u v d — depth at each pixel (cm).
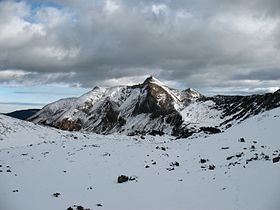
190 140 5059
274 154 3172
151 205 2439
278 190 2244
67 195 2867
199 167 3328
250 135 4466
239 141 4194
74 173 3534
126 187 2952
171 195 2608
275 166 2734
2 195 2927
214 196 2425
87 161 3959
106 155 4169
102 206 2528
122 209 2423
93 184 3134
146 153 4119
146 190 2817
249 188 2434
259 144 3859
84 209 2438
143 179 3136
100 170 3562
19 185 3228
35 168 3847
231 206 2183
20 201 2752
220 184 2669
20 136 8544
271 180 2461
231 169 3011
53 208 2561
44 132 9338
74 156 4241
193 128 12012
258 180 2541
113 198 2705
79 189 3017
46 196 2866
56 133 9544
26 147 5191
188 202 2394
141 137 7212
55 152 4591
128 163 3734
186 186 2777
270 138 4000
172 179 3041
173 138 7350
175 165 3544
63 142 5375
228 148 3922
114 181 3164
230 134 4881
